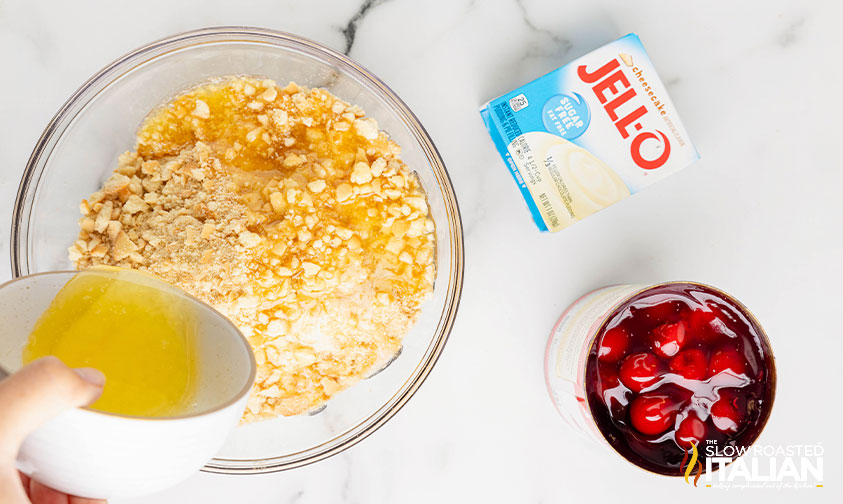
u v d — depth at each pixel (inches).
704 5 21.0
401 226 19.4
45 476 14.4
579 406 18.6
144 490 14.6
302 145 19.4
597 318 18.0
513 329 21.2
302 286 18.5
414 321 19.8
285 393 19.4
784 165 21.2
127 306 14.9
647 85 19.2
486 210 21.1
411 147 20.3
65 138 19.7
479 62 21.0
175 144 19.2
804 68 21.1
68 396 13.5
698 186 21.2
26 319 14.5
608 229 21.1
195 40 19.6
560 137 19.4
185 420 14.0
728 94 21.1
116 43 20.6
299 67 20.3
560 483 21.4
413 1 20.9
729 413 18.0
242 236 18.1
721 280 21.2
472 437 21.3
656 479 21.5
